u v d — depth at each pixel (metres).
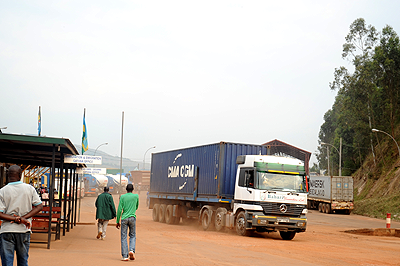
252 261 10.56
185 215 24.12
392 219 36.44
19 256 6.07
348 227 27.22
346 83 57.78
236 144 20.36
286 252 12.81
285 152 56.59
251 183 17.05
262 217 16.39
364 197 54.69
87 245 12.64
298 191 17.11
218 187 19.69
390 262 11.59
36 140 11.05
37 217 12.19
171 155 26.62
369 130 57.19
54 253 10.49
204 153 21.81
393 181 49.34
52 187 11.58
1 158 16.80
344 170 70.81
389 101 56.16
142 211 40.22
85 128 19.47
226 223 18.41
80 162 14.06
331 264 10.69
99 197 14.52
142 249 12.27
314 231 22.81
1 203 5.99
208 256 11.24
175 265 9.40
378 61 54.44
